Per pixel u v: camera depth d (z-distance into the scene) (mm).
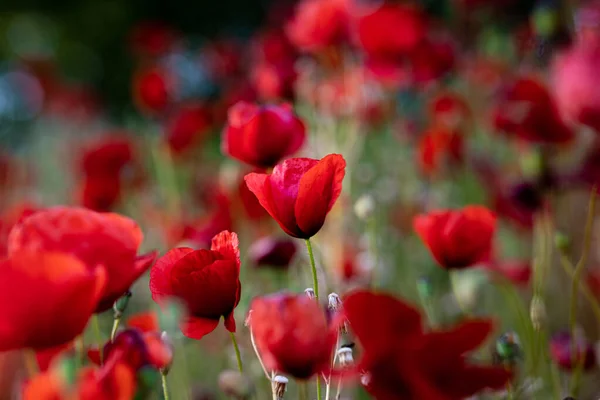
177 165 2719
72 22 7082
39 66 5172
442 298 1692
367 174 2322
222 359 1482
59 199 3145
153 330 1148
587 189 1506
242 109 1291
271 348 1027
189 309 1090
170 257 1098
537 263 1400
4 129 5047
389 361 999
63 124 4668
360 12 1925
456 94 2465
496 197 1729
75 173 2930
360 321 1006
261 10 5918
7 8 7258
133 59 6531
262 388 1379
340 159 1088
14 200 2795
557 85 1280
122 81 6598
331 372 1039
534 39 1762
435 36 2340
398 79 2021
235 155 1279
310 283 1414
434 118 2320
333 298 1092
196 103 2561
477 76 2662
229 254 1095
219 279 1080
